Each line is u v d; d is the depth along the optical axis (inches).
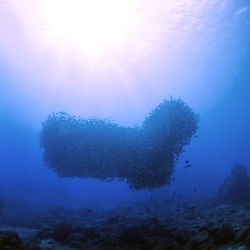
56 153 370.6
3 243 216.7
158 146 369.4
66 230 369.7
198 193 1176.8
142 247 302.8
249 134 2655.0
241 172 709.9
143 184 391.5
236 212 447.2
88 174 387.2
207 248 233.9
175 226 375.2
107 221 466.6
